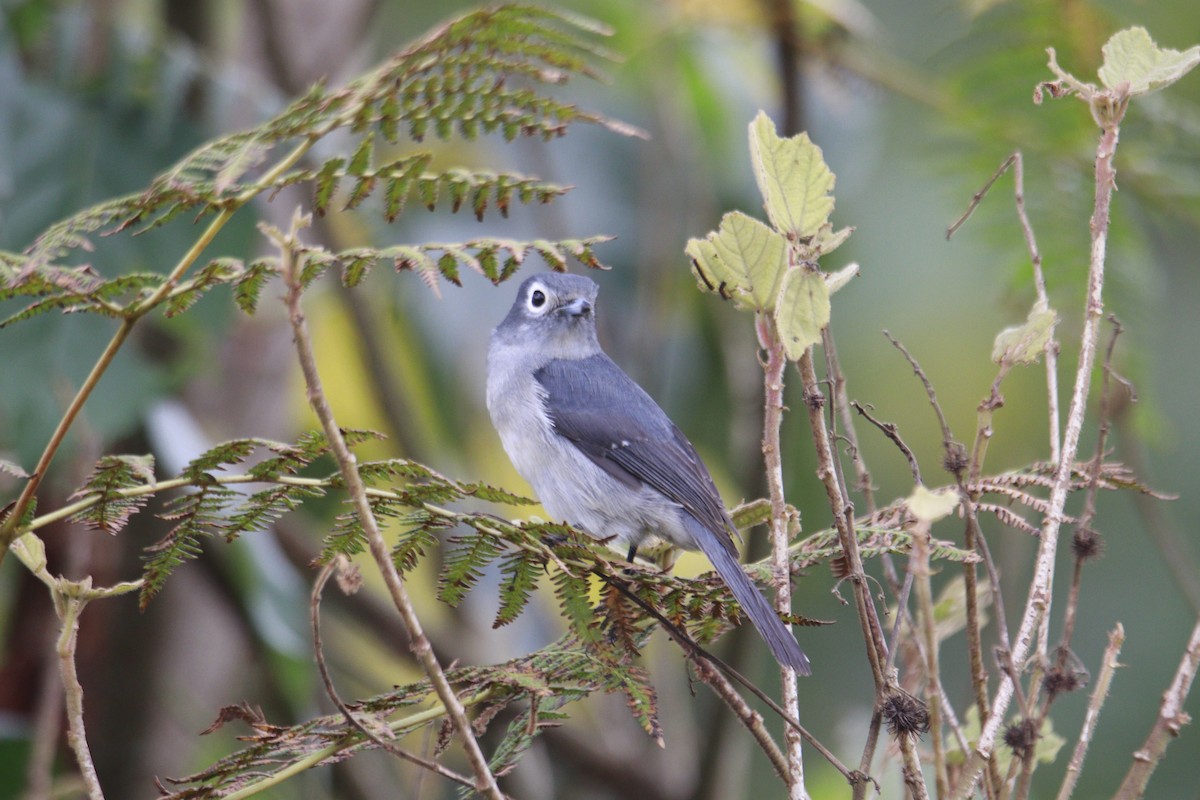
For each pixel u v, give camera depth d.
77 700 4.45
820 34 10.73
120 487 4.71
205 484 4.80
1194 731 13.89
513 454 10.04
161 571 4.84
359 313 11.48
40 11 8.98
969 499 4.91
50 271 4.42
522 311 10.29
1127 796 4.64
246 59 11.36
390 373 11.55
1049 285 9.38
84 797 8.75
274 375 11.49
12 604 10.36
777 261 4.90
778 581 4.98
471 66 5.06
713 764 9.55
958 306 14.09
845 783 7.84
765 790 13.41
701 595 5.40
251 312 4.77
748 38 12.63
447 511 5.02
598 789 11.21
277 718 10.16
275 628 9.64
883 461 13.98
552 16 5.06
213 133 9.13
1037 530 4.96
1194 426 14.60
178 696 10.44
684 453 9.48
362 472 4.94
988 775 4.71
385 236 11.17
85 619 10.27
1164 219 10.70
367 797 10.53
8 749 9.19
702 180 13.50
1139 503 7.61
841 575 4.80
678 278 12.98
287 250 3.88
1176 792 13.70
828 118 12.38
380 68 4.95
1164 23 12.16
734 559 8.53
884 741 6.95
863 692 13.60
